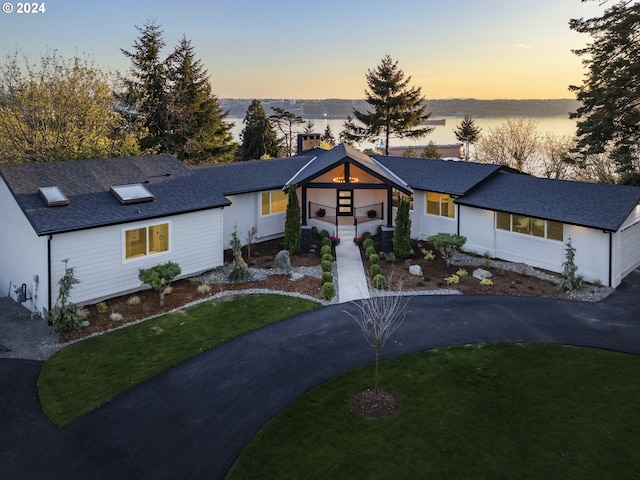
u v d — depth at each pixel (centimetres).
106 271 1750
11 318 1648
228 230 2409
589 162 3791
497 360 1281
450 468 873
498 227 2233
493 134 5078
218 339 1432
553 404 1074
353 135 6253
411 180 2656
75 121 3369
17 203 1695
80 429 1002
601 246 1870
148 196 1892
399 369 1240
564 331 1467
